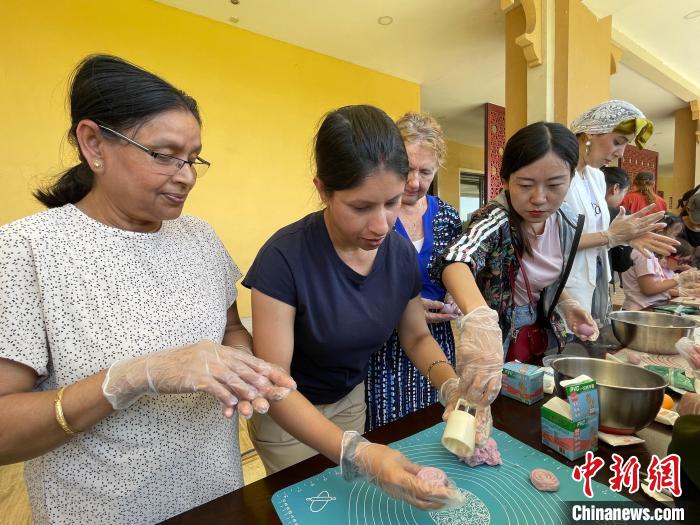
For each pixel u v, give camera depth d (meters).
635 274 2.14
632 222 1.41
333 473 0.72
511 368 0.97
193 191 3.05
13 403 0.55
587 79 2.91
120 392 0.56
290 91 3.46
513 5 2.87
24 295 0.59
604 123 1.51
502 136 5.01
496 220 1.14
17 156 2.38
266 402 0.57
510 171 1.09
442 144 1.28
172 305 0.71
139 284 0.68
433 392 1.31
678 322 1.28
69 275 0.62
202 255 0.81
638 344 1.20
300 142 3.55
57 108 2.46
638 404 0.73
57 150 2.48
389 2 2.90
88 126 0.59
